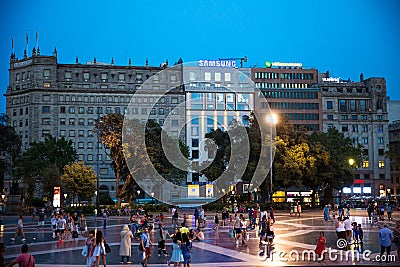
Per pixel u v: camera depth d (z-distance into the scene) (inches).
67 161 4220.0
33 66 5689.0
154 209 3235.7
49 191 3631.9
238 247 1349.7
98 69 5797.2
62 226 1493.6
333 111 6186.0
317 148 3503.9
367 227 1979.6
